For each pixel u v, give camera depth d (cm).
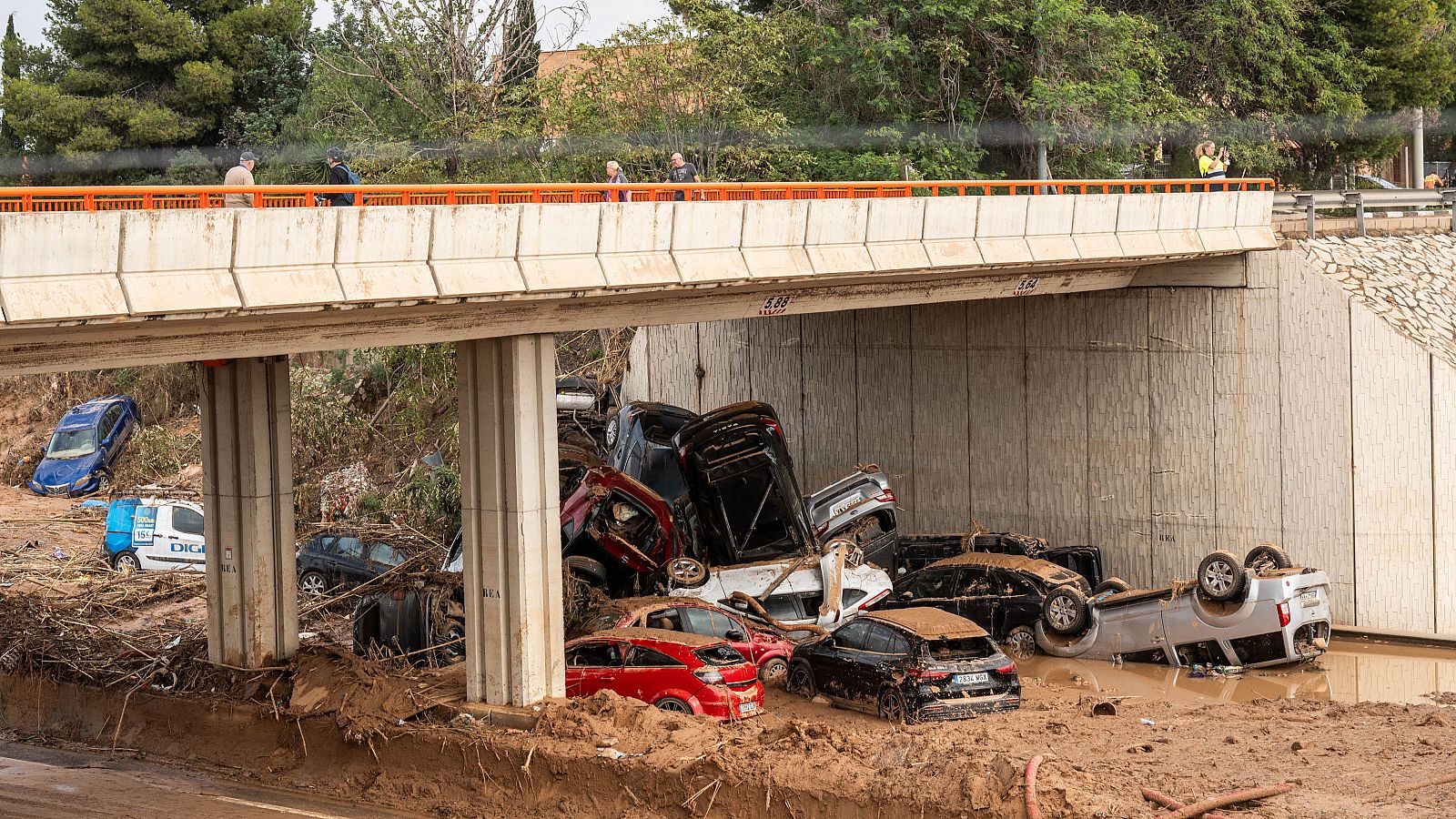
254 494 1906
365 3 4047
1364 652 2188
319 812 1580
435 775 1647
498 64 4062
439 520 2956
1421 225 2838
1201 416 2488
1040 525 2717
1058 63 3488
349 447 3581
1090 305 2619
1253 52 3759
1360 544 2314
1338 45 3925
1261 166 3875
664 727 1617
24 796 1634
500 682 1714
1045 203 2131
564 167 3662
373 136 4081
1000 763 1343
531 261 1542
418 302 1441
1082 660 2173
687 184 1747
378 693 1766
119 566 2766
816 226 1841
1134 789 1341
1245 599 2008
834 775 1423
